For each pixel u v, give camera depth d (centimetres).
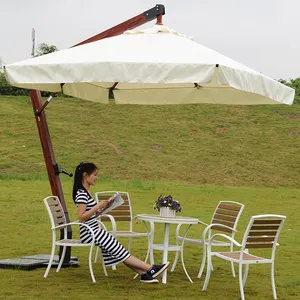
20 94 5547
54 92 1043
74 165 3916
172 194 2708
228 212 1067
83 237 944
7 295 852
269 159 4238
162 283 960
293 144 4519
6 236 1448
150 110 5006
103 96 1162
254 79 832
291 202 2611
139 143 4388
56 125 4569
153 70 768
